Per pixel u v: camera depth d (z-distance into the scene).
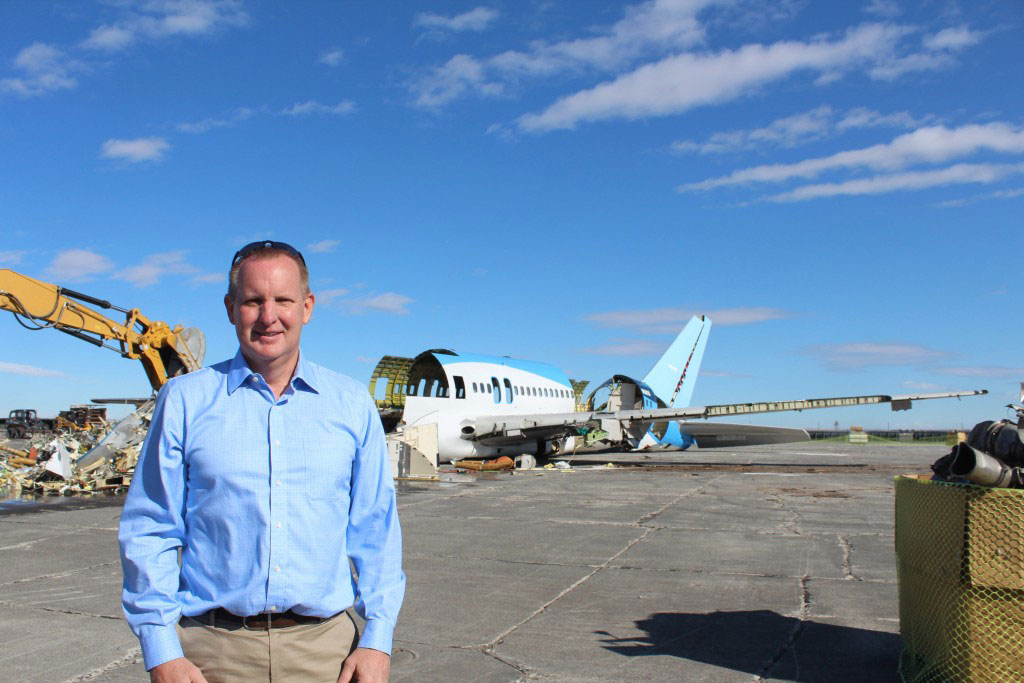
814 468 25.83
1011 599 4.54
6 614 6.82
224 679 2.62
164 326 18.06
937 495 4.95
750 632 6.34
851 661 5.62
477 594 7.60
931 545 5.03
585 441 28.98
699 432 40.03
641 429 33.06
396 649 5.90
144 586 2.53
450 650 5.87
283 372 2.75
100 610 6.94
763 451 42.31
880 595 7.54
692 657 5.71
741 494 16.61
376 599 2.80
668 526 11.88
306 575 2.62
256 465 2.61
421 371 28.56
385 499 2.91
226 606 2.58
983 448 5.03
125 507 2.64
